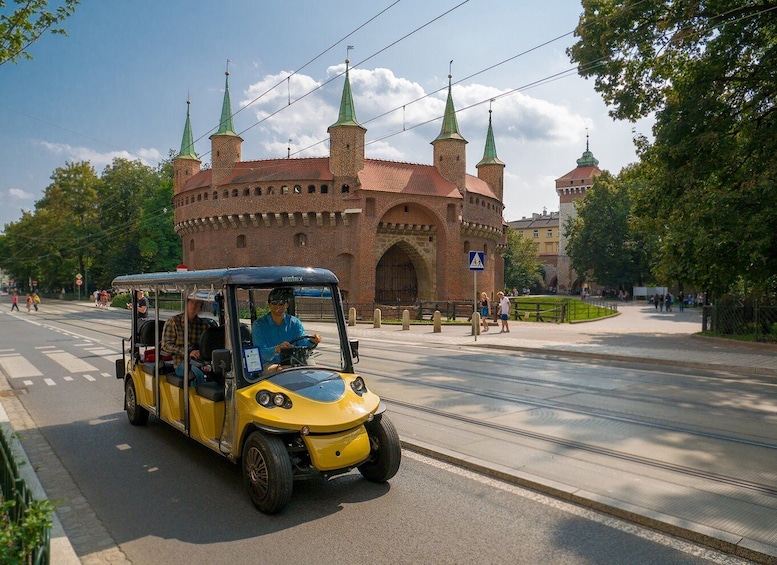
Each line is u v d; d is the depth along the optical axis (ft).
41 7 21.33
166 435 25.52
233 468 20.88
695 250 61.82
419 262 154.10
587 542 14.33
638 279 243.19
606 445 22.48
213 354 17.87
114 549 14.34
